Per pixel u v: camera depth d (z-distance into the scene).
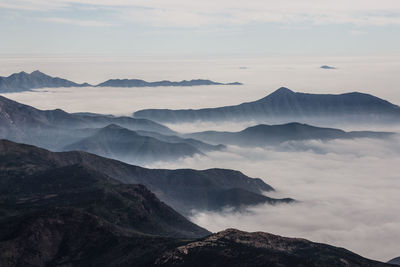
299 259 154.25
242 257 155.88
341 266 165.75
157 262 160.88
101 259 183.50
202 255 158.88
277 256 155.88
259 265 150.25
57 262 186.00
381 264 176.00
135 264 168.62
